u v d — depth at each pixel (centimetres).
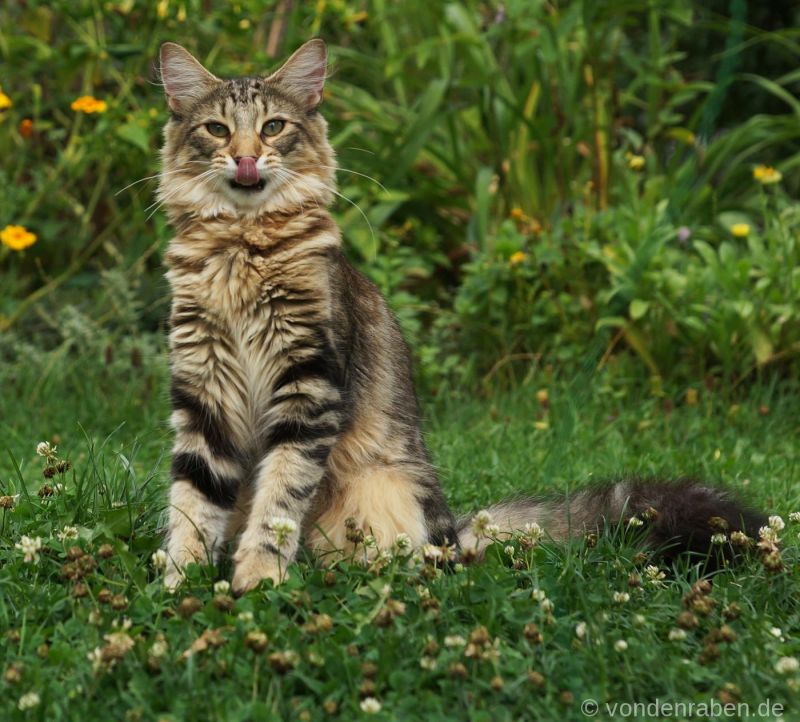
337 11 1231
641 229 1089
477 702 492
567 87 1240
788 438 986
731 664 523
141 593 575
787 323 1050
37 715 470
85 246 1262
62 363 1120
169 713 478
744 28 1285
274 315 665
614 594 584
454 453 928
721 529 669
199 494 666
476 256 1153
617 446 941
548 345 1123
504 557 655
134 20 1252
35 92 1205
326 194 718
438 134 1293
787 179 1398
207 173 692
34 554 592
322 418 658
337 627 556
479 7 1377
